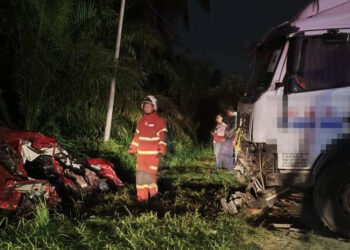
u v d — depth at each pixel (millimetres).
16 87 9609
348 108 5988
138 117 11234
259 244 5625
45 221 5465
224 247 5230
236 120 7816
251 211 7004
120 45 11828
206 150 14055
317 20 5961
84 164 7973
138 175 7145
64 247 4926
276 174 6176
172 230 5582
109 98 10445
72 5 9805
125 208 6449
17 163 6523
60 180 7023
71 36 10133
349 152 5957
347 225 5863
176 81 14516
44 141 7344
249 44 7312
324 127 6027
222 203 6750
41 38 9328
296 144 6082
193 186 8828
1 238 4996
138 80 10406
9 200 5918
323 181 5938
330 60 6027
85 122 10562
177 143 12836
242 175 7727
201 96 16094
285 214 7051
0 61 9453
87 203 7023
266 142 6148
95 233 5359
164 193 7828
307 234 6020
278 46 6367
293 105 6059
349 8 6066
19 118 9680
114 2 13617
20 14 9023
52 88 9523
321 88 6039
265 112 6152
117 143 10883
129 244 5121
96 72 9500
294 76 5984
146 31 11945
